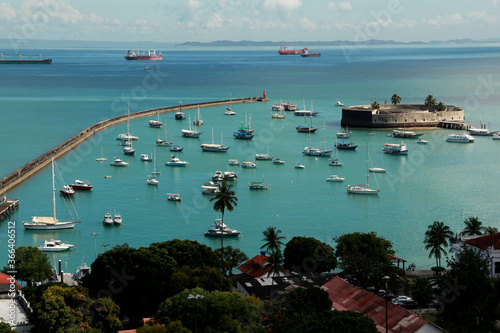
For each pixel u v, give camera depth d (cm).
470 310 11956
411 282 15662
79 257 19325
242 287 14950
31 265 15325
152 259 14150
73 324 11650
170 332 11075
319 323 10344
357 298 12900
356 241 16162
